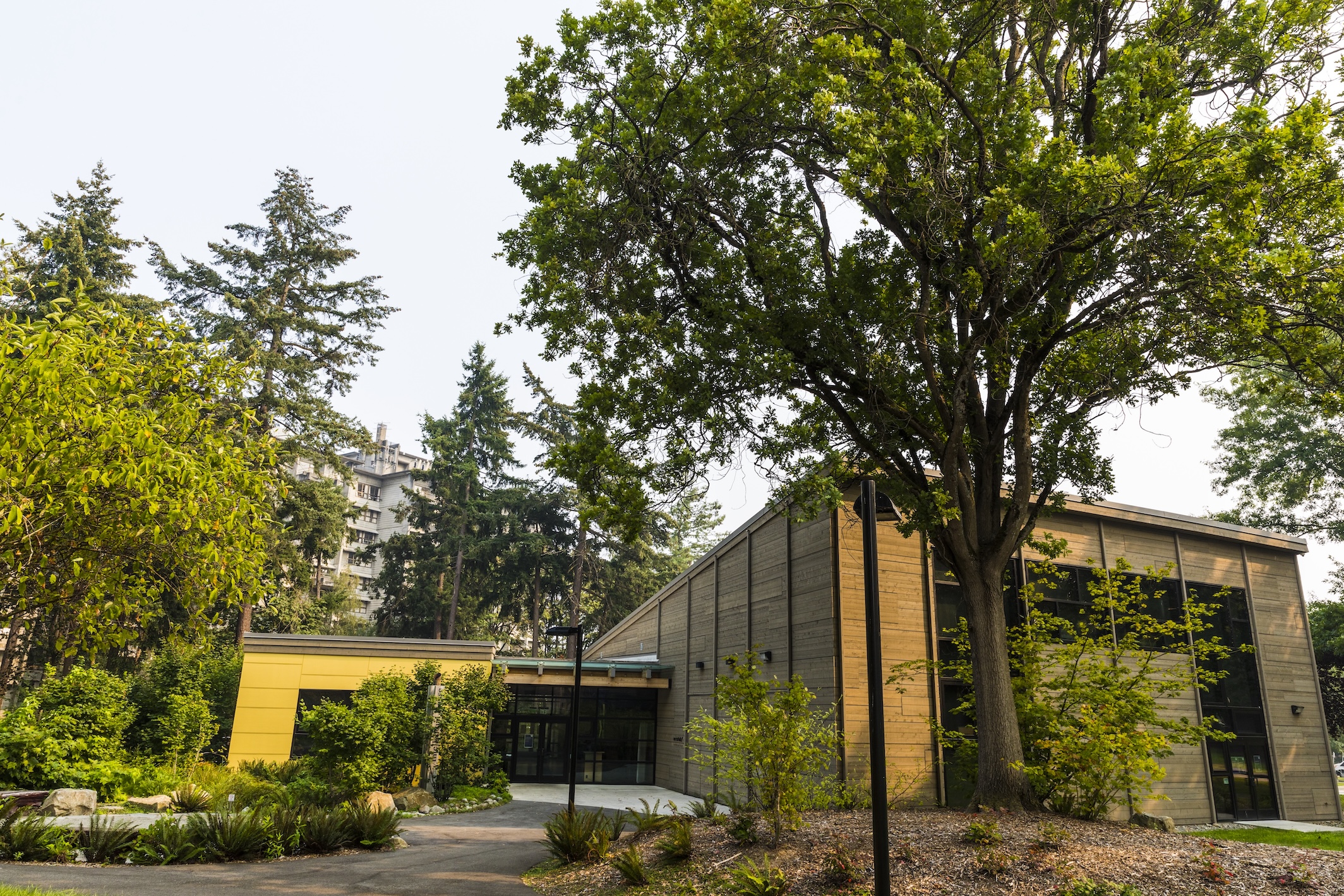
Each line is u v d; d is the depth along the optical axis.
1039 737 13.53
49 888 8.52
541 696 29.64
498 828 17.06
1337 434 33.19
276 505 36.38
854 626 18.70
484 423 54.12
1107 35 12.23
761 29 11.77
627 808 21.45
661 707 29.56
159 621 26.97
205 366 7.36
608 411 12.99
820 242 14.81
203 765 20.72
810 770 11.55
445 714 22.92
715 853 10.89
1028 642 14.23
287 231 43.28
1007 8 12.52
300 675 24.22
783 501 13.85
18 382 5.72
